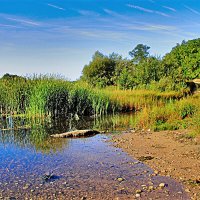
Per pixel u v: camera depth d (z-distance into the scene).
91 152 9.26
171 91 31.03
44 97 18.92
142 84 36.03
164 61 40.38
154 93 28.03
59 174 7.14
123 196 5.78
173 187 6.17
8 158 8.70
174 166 7.53
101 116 19.62
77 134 12.20
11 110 19.62
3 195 5.91
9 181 6.70
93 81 40.28
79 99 20.45
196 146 9.38
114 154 8.94
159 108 16.33
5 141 11.41
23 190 6.16
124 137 11.58
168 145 9.75
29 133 13.25
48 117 18.83
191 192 5.89
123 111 22.39
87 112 20.89
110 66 45.31
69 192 6.02
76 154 9.04
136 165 7.75
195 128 11.78
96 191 6.05
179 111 15.09
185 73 46.69
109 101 22.45
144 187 6.21
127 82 36.06
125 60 45.62
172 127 12.86
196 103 15.90
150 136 11.42
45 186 6.36
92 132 12.70
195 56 48.94
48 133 13.16
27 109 19.55
